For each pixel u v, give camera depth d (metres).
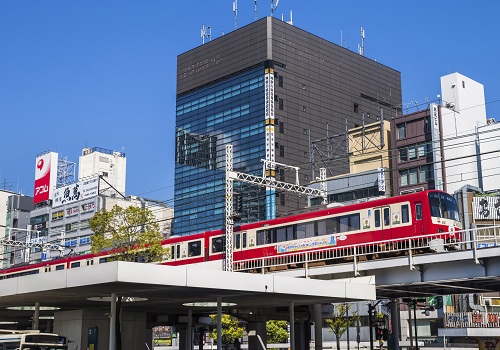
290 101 141.38
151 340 42.06
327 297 30.84
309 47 148.88
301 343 44.34
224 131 145.38
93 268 24.02
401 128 87.50
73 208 134.25
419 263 33.41
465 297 75.38
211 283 25.59
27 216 155.62
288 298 31.30
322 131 146.25
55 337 28.78
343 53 156.88
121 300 30.52
